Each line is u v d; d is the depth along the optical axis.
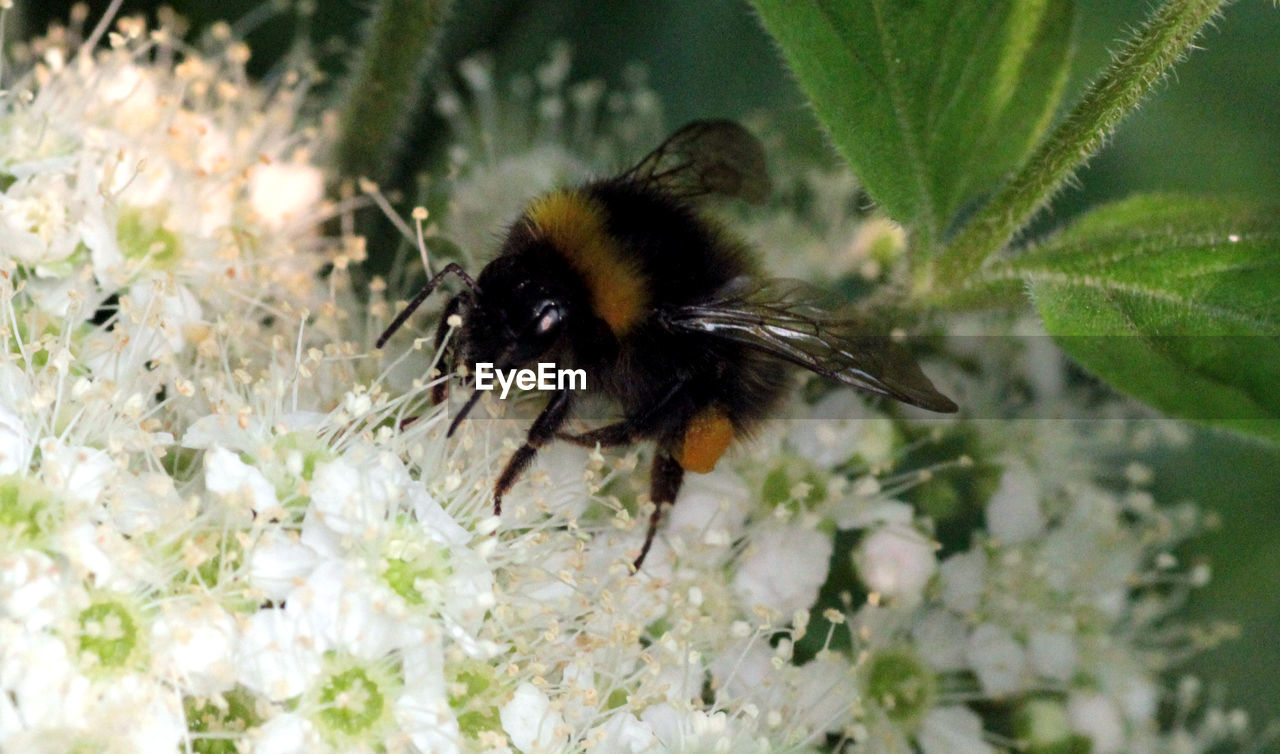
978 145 0.09
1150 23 0.09
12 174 0.09
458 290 0.09
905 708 0.10
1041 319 0.09
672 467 0.09
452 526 0.08
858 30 0.09
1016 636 0.10
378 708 0.08
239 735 0.08
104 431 0.08
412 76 0.10
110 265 0.09
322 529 0.08
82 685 0.08
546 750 0.08
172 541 0.08
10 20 0.10
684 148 0.10
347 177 0.10
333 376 0.09
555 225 0.09
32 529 0.08
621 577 0.09
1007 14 0.09
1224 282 0.09
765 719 0.09
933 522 0.10
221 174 0.10
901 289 0.10
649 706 0.09
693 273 0.09
